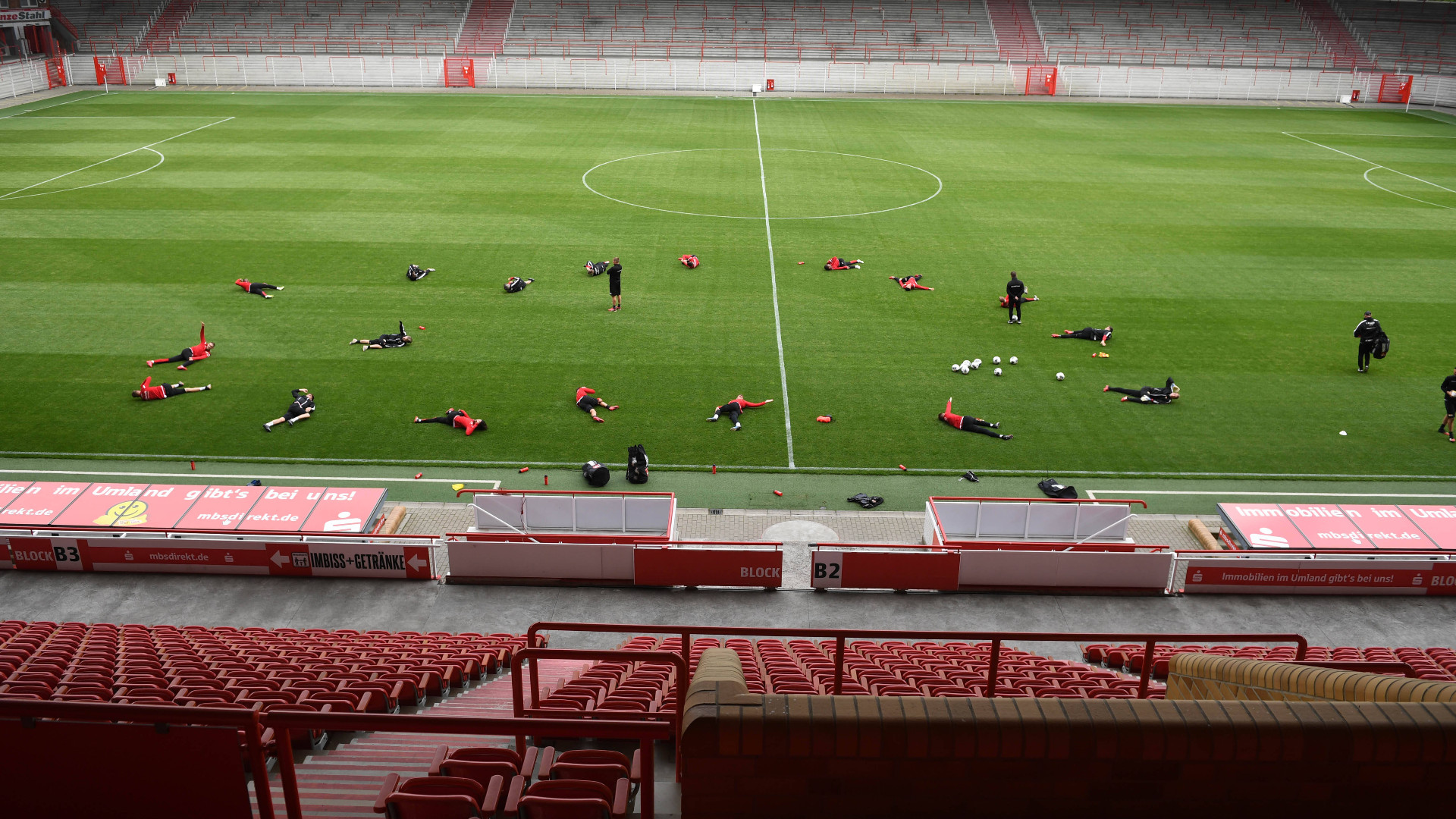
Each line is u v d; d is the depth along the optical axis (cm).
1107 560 1822
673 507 1972
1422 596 1834
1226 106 7688
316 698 972
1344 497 2231
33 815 544
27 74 7375
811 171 5188
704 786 511
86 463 2280
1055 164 5481
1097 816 513
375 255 3722
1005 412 2603
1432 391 2745
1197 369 2864
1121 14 8850
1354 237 4150
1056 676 1220
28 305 3167
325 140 5725
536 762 706
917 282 3481
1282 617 1773
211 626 1691
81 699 905
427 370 2773
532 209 4378
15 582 1794
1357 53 8519
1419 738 493
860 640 1603
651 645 1431
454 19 8550
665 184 4866
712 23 8619
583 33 8456
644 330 3083
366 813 711
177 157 5212
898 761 503
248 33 8344
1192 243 4034
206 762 533
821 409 2608
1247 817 510
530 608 1770
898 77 8094
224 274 3488
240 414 2512
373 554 1831
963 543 1869
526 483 2247
